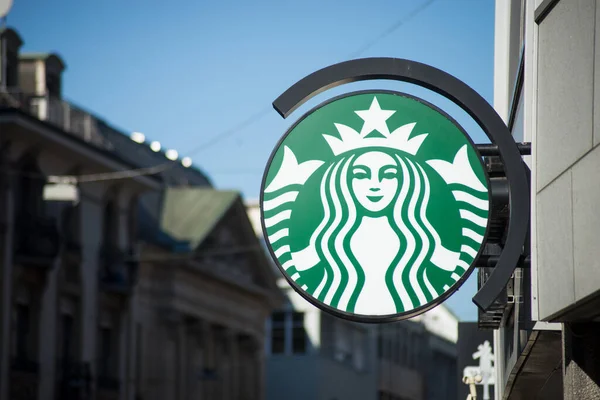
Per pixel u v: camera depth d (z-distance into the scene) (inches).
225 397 2098.9
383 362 2832.2
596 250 203.9
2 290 1407.5
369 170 236.8
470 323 564.1
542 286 233.6
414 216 234.1
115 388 1664.6
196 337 1977.1
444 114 237.5
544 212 232.8
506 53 404.5
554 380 335.3
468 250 232.4
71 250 1555.1
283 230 235.9
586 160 210.7
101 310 1649.9
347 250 234.1
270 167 238.1
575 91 218.5
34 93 1557.6
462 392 556.1
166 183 2054.6
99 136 1631.4
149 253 1815.9
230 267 2076.8
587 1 215.9
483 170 234.7
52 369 1508.4
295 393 2549.2
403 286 232.2
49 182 1525.6
